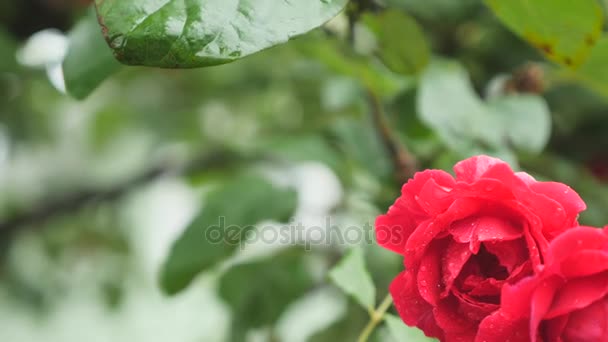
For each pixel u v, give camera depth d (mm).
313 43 794
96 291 1425
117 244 1412
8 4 872
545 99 908
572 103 908
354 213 889
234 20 564
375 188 847
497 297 598
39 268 1358
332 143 870
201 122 1312
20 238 1284
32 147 1353
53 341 1723
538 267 569
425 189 590
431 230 590
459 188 586
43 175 1475
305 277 919
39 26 886
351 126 834
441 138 750
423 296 592
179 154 1260
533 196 583
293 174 949
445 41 883
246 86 1182
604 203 884
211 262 782
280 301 912
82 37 639
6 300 1342
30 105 1238
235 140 1174
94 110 1424
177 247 783
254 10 566
